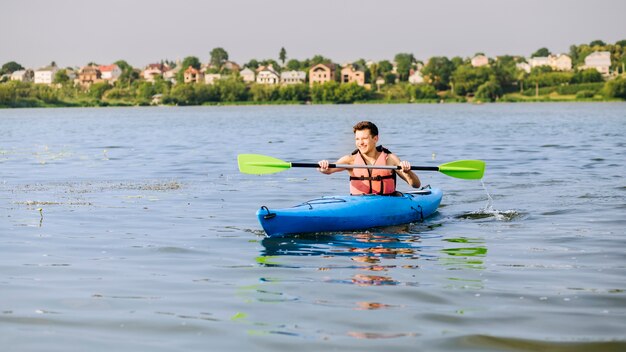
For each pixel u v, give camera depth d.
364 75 181.75
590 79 162.38
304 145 26.20
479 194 12.19
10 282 6.50
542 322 5.30
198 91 157.88
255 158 9.93
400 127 41.56
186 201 11.56
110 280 6.57
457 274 6.73
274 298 5.97
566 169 16.22
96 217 10.02
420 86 172.62
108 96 160.75
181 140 29.70
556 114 63.28
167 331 5.17
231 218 9.96
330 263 7.25
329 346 4.86
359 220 9.09
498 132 34.16
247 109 115.81
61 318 5.46
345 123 49.09
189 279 6.61
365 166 9.51
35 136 33.78
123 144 27.02
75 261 7.35
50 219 9.84
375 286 6.32
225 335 5.08
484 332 5.10
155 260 7.40
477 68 169.88
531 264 7.12
